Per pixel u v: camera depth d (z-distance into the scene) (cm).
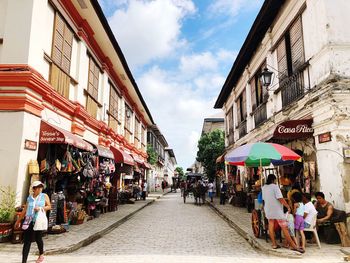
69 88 1098
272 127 1262
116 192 1598
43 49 895
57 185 999
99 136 1466
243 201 1731
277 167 1232
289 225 717
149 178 3800
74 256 658
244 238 887
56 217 901
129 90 2133
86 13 1169
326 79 816
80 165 1029
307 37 955
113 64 1669
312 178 915
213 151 2838
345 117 783
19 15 826
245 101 1823
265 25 1319
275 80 1248
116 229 1050
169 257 651
